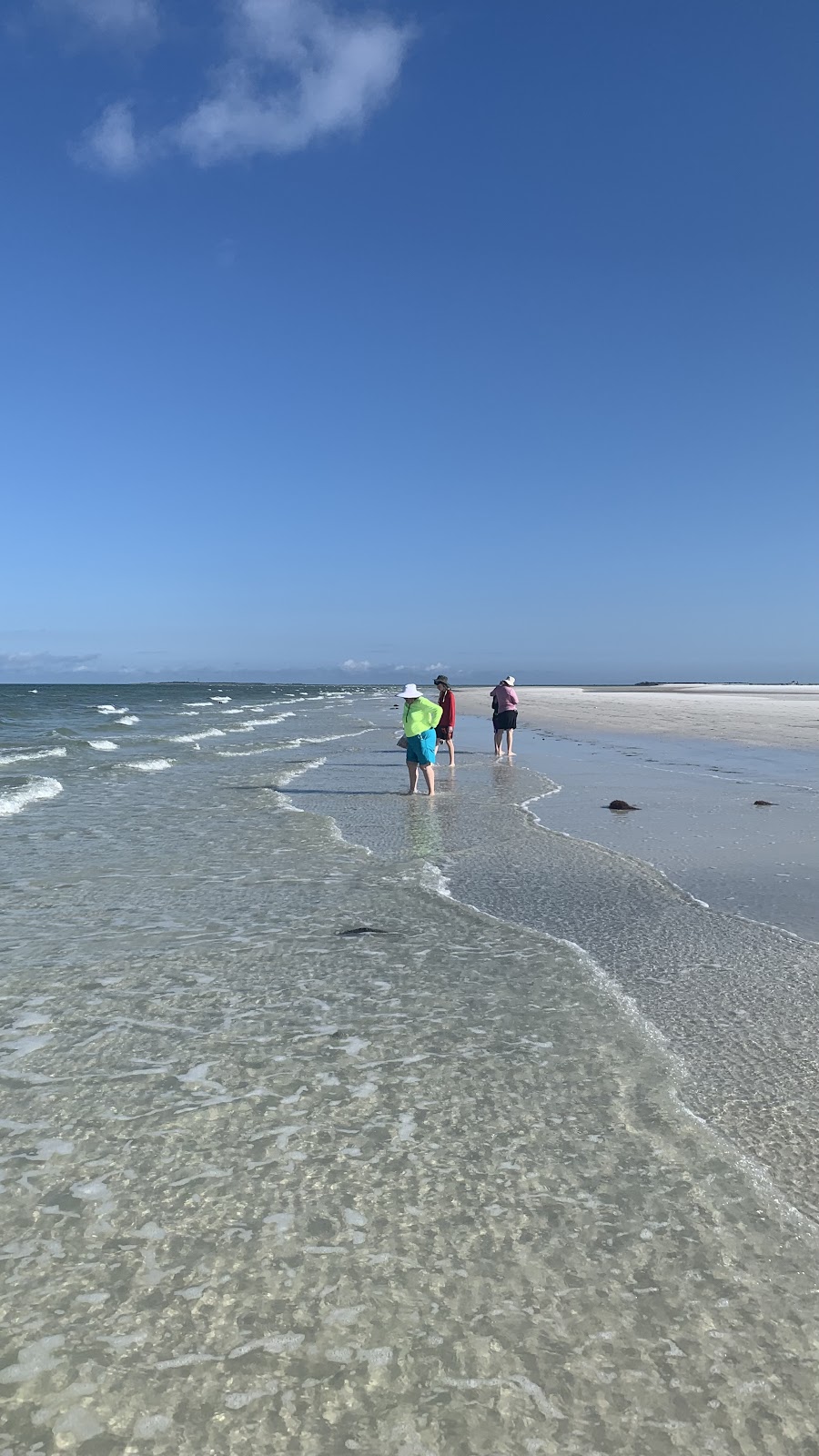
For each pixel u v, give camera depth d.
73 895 7.97
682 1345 2.51
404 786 16.31
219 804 14.00
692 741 27.83
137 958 6.16
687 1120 3.82
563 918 7.19
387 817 12.56
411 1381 2.39
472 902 7.76
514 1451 2.17
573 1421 2.26
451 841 10.65
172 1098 4.06
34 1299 2.69
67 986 5.61
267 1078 4.27
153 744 27.64
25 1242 2.97
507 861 9.45
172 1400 2.32
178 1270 2.83
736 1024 4.92
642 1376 2.40
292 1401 2.32
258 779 17.69
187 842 10.65
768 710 50.50
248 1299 2.70
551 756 22.47
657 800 14.14
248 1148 3.61
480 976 5.76
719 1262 2.87
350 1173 3.41
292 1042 4.72
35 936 6.70
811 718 41.41
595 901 7.75
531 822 12.03
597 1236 3.00
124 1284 2.76
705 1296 2.71
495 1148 3.58
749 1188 3.29
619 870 8.98
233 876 8.73
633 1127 3.75
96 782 17.28
